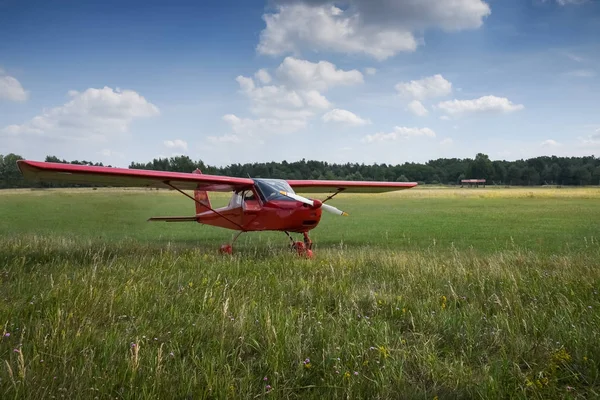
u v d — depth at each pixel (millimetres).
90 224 16969
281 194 8281
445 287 4883
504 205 29469
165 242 11180
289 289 4844
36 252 7289
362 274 5945
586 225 15336
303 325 3600
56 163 6523
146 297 4258
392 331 3500
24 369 2447
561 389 2613
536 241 11062
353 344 3045
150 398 2316
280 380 2684
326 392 2535
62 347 2879
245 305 3996
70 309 3682
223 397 2377
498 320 3660
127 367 2637
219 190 9492
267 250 8906
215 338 3211
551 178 120125
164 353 3012
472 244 10766
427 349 3080
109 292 4184
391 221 18250
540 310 3910
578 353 2990
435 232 13742
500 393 2426
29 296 3996
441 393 2555
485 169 122938
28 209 24125
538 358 3000
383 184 11086
